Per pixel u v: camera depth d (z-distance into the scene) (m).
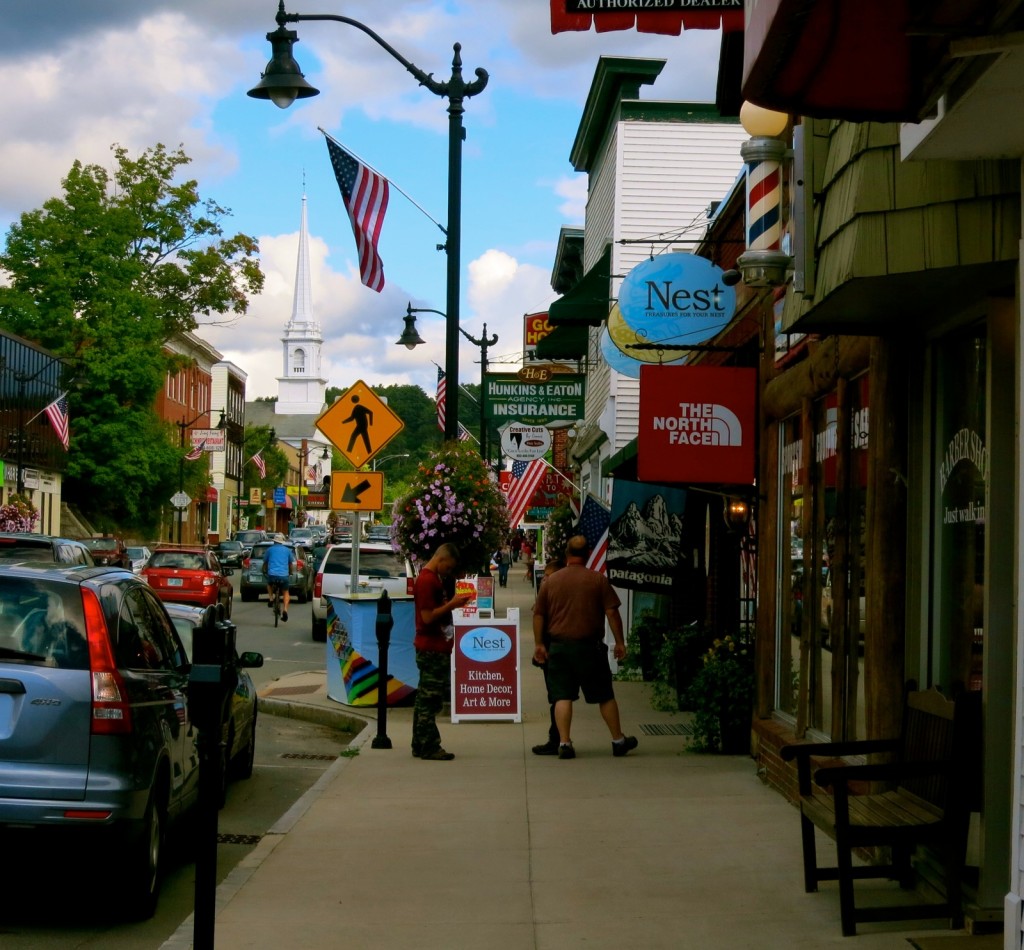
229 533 100.25
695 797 10.21
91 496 63.06
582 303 22.19
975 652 6.68
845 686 8.62
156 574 31.42
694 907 7.03
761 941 6.34
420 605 12.30
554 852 8.39
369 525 85.19
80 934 6.94
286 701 16.66
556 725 12.39
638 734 13.95
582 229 39.12
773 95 4.93
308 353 192.38
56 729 6.85
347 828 9.16
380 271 16.09
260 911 7.04
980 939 6.12
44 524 56.81
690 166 29.20
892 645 7.52
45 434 56.38
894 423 7.56
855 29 4.49
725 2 7.89
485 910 7.05
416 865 8.07
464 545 16.12
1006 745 6.21
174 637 8.80
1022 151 5.46
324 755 13.57
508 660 14.94
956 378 7.09
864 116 5.07
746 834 8.85
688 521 15.39
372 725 14.36
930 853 6.89
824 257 6.71
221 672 5.30
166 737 7.59
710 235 17.84
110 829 6.85
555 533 25.95
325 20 14.91
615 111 29.69
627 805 9.91
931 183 5.98
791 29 4.32
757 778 11.01
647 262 13.66
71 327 58.03
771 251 8.41
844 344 8.52
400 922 6.83
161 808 7.59
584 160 34.97
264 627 30.58
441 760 12.15
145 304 57.62
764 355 11.38
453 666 14.91
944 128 5.15
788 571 10.80
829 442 9.30
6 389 51.16
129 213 57.62
